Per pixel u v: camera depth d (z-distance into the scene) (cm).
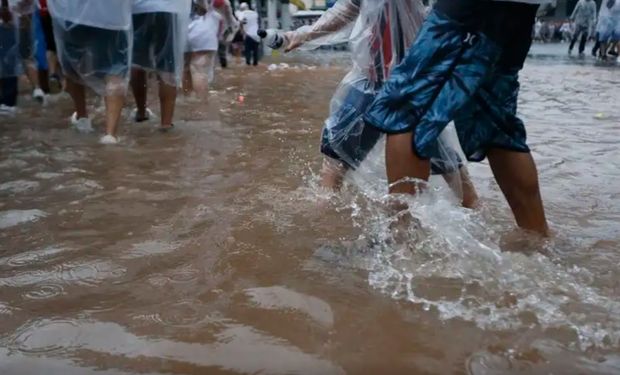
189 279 227
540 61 1759
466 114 254
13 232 279
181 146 475
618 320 191
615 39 1841
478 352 175
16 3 679
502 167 268
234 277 228
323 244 260
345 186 344
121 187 352
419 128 243
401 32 312
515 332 185
